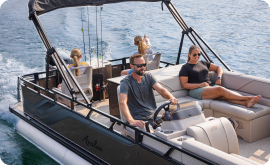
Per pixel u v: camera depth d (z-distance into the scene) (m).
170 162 2.64
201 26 16.33
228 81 4.63
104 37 14.60
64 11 23.59
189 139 2.55
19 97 5.83
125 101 3.14
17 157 4.53
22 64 10.84
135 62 3.18
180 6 24.03
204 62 4.73
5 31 17.58
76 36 15.00
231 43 12.60
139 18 19.48
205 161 2.28
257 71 9.11
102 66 5.61
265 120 3.82
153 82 3.37
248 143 3.74
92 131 3.67
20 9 26.69
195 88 4.45
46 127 4.65
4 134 5.28
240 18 17.88
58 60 4.03
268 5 22.06
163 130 2.85
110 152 3.43
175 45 12.55
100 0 4.68
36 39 15.35
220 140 2.76
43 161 4.38
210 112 4.21
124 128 3.46
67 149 4.18
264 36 13.43
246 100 3.92
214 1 25.83
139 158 3.03
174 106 3.00
